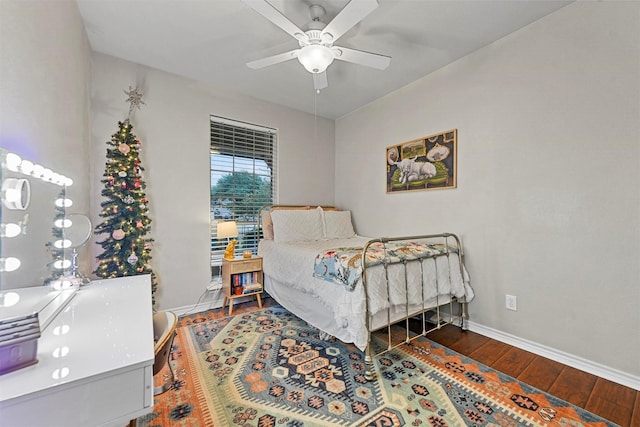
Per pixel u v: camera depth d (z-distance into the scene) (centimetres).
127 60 257
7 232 94
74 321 98
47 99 144
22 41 118
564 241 191
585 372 180
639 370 161
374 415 142
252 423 137
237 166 335
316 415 143
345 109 376
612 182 171
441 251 232
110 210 231
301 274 241
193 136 296
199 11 193
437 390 162
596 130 177
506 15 196
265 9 142
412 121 299
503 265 224
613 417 139
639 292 162
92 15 197
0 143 101
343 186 402
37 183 119
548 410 145
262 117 346
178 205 286
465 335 236
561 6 188
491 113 231
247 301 330
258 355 203
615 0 169
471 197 246
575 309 186
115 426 72
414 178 297
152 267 271
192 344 220
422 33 216
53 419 60
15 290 100
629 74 164
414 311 210
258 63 190
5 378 60
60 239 143
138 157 255
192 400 154
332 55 177
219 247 320
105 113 247
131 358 71
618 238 169
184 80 289
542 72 200
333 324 209
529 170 208
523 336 212
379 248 226
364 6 138
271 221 331
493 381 171
